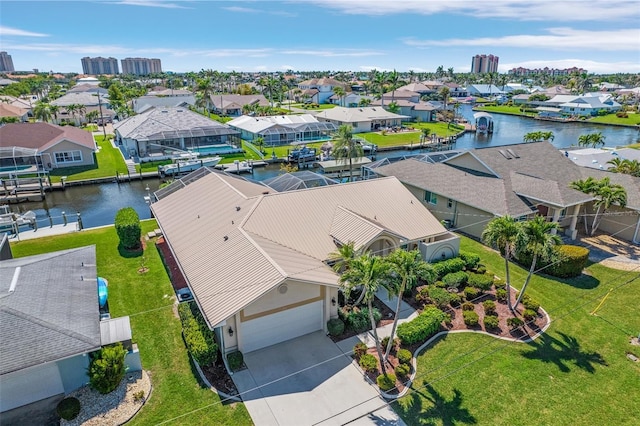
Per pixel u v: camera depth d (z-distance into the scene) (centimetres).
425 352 2058
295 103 15300
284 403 1742
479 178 3866
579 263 2781
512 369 1952
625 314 2400
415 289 2631
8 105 10450
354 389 1823
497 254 3197
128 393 1770
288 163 6662
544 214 3597
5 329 1647
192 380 1864
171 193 3475
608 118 12462
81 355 1750
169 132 6806
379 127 9900
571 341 2159
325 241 2556
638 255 3161
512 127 11406
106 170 5997
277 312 2058
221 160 6606
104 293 2414
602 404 1764
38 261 2223
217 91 19325
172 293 2570
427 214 3067
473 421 1667
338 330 2172
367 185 3172
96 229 3681
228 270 2133
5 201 4744
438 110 12281
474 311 2389
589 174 4100
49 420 1638
